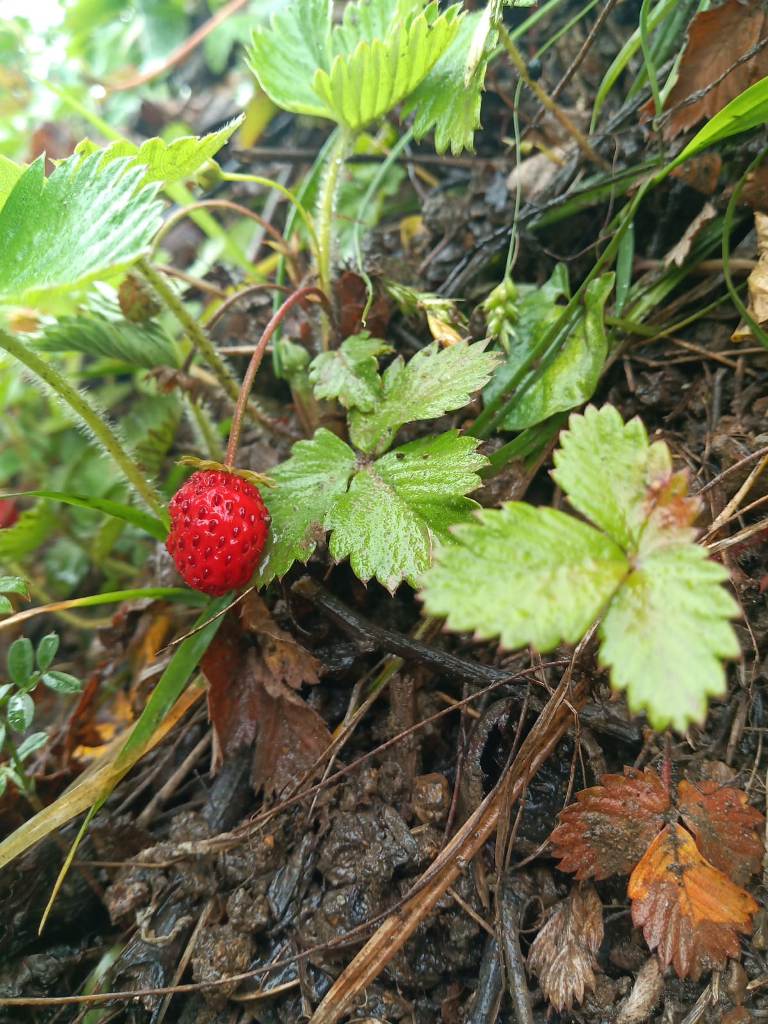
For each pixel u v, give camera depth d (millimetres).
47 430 260
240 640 146
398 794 128
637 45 155
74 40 332
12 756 140
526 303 159
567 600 80
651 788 113
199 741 156
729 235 153
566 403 143
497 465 145
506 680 120
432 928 116
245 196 254
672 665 76
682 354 154
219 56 296
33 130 309
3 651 224
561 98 197
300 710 137
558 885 118
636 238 170
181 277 179
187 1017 119
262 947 122
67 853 138
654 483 86
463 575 81
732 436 140
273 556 125
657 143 159
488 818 116
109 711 180
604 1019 107
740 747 121
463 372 130
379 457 131
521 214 171
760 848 109
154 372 171
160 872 133
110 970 127
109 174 107
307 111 155
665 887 107
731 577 127
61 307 180
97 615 229
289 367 174
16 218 111
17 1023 125
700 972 104
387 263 181
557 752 125
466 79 135
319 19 158
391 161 192
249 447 184
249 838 130
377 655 144
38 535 219
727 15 137
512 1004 110
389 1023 111
